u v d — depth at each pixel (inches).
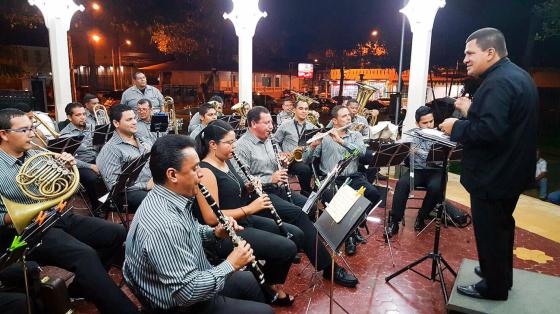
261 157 141.6
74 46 858.8
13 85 732.0
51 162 96.4
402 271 127.0
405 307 115.4
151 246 66.4
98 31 530.9
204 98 762.2
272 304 115.7
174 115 256.5
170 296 68.7
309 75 933.8
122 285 123.2
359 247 158.1
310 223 128.3
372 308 114.7
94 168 180.1
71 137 165.5
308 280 131.6
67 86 295.3
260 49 650.8
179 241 68.3
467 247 159.2
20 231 79.9
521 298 108.3
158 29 536.7
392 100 340.5
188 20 522.9
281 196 145.2
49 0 278.2
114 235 114.7
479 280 116.3
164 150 69.7
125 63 954.1
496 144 96.6
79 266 94.7
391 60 689.0
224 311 76.6
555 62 582.9
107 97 709.9
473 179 101.4
